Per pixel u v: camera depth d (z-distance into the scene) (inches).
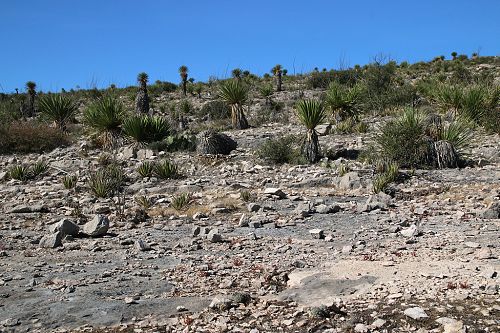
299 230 368.5
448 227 353.4
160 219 418.6
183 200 459.2
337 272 255.6
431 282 230.2
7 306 226.1
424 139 596.1
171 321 207.5
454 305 203.0
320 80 1669.5
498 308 197.5
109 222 397.7
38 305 226.5
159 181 582.2
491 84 1126.4
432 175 545.0
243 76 1972.2
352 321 195.2
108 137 804.0
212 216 425.4
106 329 202.5
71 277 267.4
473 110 836.6
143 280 260.5
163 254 311.4
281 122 1048.8
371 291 224.7
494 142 719.1
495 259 266.2
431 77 1546.5
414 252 289.9
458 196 452.8
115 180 550.6
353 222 386.0
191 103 1535.4
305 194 498.0
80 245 336.8
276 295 233.0
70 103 975.6
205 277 262.2
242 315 210.2
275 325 198.5
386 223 377.1
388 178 519.8
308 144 654.5
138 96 1130.0
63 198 507.5
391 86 1184.8
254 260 291.3
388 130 610.2
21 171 627.2
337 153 666.8
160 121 810.8
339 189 519.2
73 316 214.7
